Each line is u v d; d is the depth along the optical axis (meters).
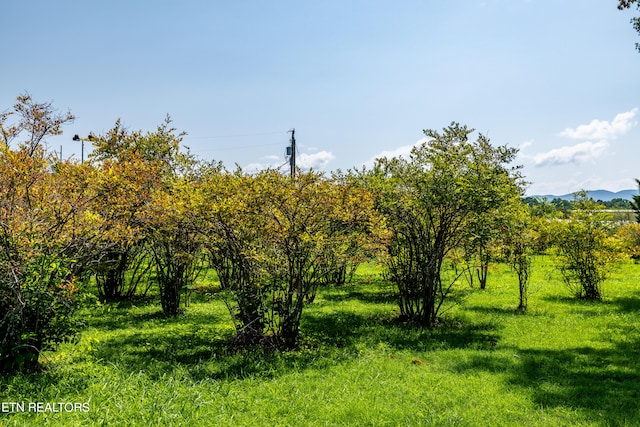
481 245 11.99
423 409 6.42
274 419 6.02
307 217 9.59
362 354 9.30
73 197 8.09
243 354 9.07
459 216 11.88
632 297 16.50
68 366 7.80
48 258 7.30
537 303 15.61
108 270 14.31
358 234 10.59
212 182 10.40
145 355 8.90
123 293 16.70
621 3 12.99
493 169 11.55
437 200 11.44
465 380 7.71
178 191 10.73
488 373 8.07
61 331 7.77
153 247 13.24
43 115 8.63
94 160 11.94
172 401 6.20
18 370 7.24
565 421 6.16
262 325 9.92
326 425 5.87
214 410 6.11
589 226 16.36
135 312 13.83
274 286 9.83
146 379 7.20
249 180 9.78
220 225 9.55
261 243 9.52
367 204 10.45
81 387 6.72
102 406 6.04
